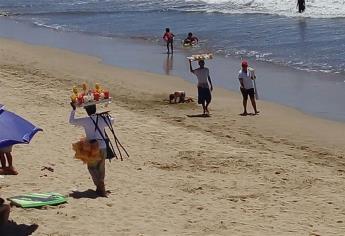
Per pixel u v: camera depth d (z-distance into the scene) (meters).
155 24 44.19
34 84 24.25
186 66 29.25
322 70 26.89
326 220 10.90
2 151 9.55
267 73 26.83
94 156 11.22
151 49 34.56
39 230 9.73
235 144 16.73
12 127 8.84
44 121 17.84
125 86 25.03
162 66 29.45
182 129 17.89
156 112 20.61
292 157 15.55
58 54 33.31
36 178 12.69
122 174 13.37
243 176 13.59
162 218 10.60
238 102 22.08
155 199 11.70
